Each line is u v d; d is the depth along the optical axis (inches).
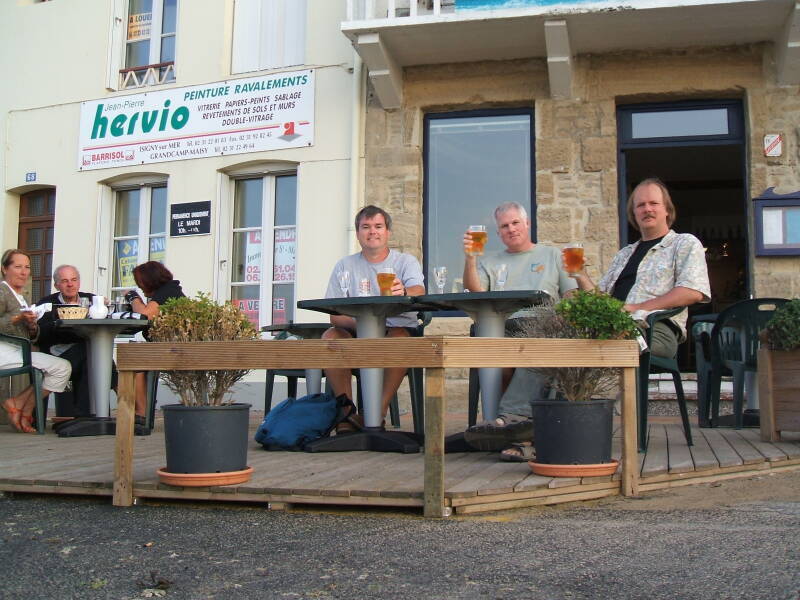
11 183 382.6
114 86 369.4
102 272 363.3
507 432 149.0
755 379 222.7
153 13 368.5
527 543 100.3
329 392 192.5
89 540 107.8
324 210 322.7
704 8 265.3
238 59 348.2
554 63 284.7
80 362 250.4
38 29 384.5
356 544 102.0
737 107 292.8
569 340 123.2
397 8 308.2
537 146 298.7
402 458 160.7
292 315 333.1
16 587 87.8
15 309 242.2
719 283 480.7
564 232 293.6
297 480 130.7
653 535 103.0
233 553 99.6
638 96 293.4
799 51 269.9
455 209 312.8
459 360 112.8
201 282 339.6
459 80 307.7
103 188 366.0
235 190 348.5
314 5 332.5
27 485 137.5
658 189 172.7
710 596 78.9
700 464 139.9
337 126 323.9
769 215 276.7
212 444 126.8
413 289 193.3
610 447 131.2
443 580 86.4
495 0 279.1
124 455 129.9
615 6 268.5
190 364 125.3
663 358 163.5
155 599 82.6
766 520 110.3
